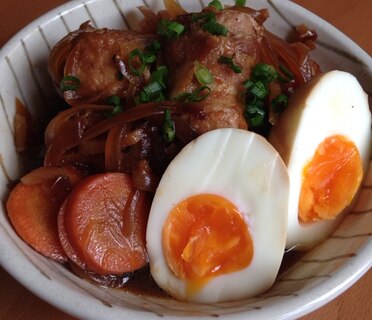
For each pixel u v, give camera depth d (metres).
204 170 0.16
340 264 0.16
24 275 0.14
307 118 0.17
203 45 0.18
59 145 0.18
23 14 0.25
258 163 0.16
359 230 0.17
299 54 0.21
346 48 0.21
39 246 0.16
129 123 0.18
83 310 0.13
